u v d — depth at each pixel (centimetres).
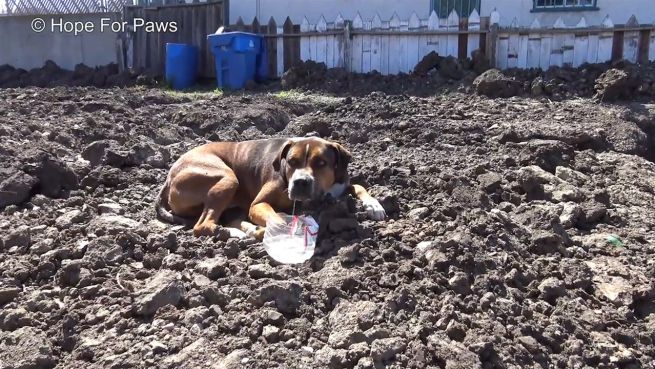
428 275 342
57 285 343
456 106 817
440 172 509
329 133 689
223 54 1079
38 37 1326
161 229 418
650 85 880
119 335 297
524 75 959
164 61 1227
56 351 291
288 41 1139
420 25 1077
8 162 477
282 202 416
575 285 357
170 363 273
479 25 1048
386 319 303
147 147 561
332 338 290
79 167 518
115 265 360
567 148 590
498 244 380
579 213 455
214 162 440
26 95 869
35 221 417
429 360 280
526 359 292
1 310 318
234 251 369
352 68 1116
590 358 301
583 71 941
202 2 1188
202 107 799
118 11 1263
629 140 679
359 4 1207
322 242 377
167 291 317
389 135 662
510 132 636
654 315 343
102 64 1293
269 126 753
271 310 304
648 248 420
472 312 318
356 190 442
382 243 375
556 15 1127
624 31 1002
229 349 282
